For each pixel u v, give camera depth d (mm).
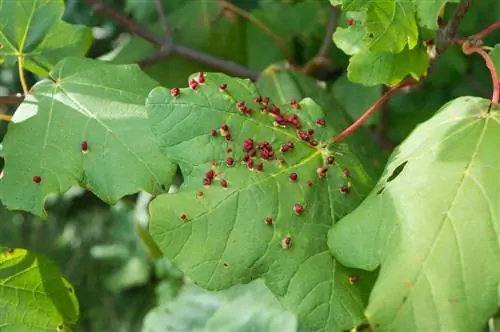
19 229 932
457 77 602
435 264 376
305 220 406
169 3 588
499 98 408
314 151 417
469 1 422
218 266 397
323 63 542
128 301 955
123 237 929
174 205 398
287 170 411
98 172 419
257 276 400
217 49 578
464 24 559
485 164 384
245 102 416
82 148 422
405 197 387
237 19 579
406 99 598
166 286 796
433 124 401
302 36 581
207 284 396
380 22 409
